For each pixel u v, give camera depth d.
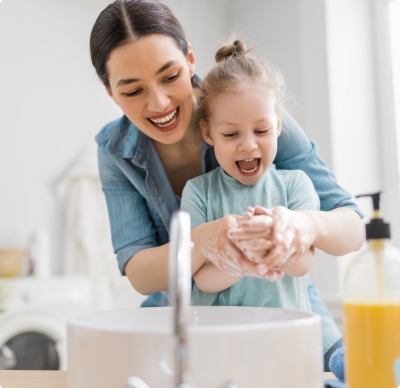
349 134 2.45
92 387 0.51
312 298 1.27
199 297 1.01
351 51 2.51
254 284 0.96
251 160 1.03
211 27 3.15
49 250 3.09
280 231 0.64
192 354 0.46
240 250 0.69
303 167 1.14
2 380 0.72
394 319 0.51
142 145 1.19
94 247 3.05
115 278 3.07
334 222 0.88
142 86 0.99
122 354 0.49
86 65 3.29
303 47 2.56
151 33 0.97
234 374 0.47
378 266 0.52
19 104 3.13
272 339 0.48
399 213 2.46
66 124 3.21
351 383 0.52
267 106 1.00
